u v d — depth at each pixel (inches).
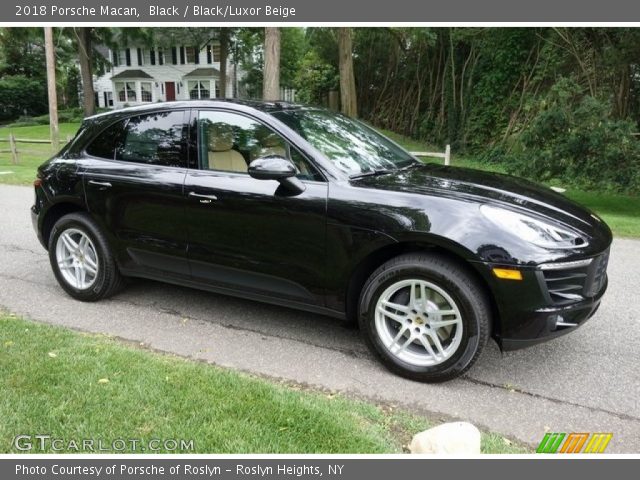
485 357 140.3
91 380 118.6
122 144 165.2
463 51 824.9
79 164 170.1
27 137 1186.6
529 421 112.0
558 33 554.6
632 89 494.0
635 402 119.6
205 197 144.7
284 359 137.9
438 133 863.1
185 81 1861.5
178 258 155.2
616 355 142.0
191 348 143.7
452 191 126.4
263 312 169.8
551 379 129.3
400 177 137.5
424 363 125.3
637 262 233.3
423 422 109.8
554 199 135.8
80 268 176.2
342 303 134.2
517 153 438.0
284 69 1673.2
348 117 173.0
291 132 139.5
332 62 1091.9
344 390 122.9
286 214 134.0
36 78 1854.1
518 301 114.0
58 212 181.5
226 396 113.6
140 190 155.9
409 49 933.2
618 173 383.2
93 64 1489.9
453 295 118.8
